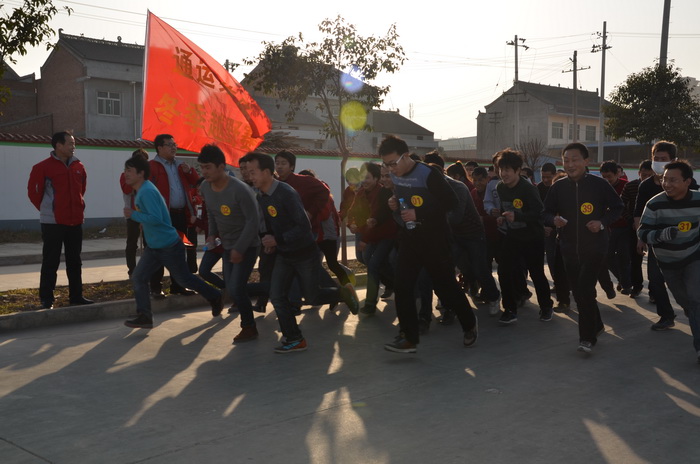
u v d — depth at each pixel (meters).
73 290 7.35
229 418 4.11
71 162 7.22
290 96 11.51
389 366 5.34
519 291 7.98
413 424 4.01
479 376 5.05
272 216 5.64
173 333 6.49
